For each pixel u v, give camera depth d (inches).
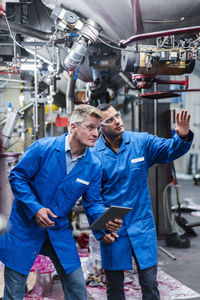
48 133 233.0
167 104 195.9
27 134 187.0
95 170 78.5
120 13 123.2
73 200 75.4
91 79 213.8
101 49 161.3
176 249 174.7
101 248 86.4
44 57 183.0
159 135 196.2
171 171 195.9
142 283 83.0
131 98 241.1
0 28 135.8
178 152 81.7
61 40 141.7
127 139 87.5
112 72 196.2
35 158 74.0
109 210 71.0
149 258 82.7
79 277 74.4
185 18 118.7
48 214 72.6
